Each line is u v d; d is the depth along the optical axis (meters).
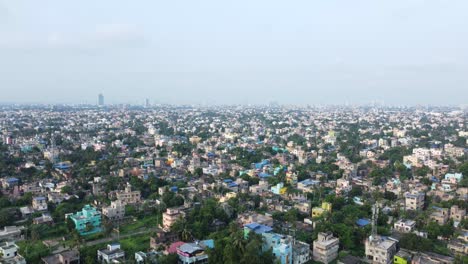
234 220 164.75
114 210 170.88
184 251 123.88
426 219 161.75
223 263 119.44
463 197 194.88
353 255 135.38
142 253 128.50
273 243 128.75
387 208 183.88
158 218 174.50
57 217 167.62
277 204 189.50
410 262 125.38
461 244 136.75
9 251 125.56
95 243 145.00
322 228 143.75
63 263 122.31
